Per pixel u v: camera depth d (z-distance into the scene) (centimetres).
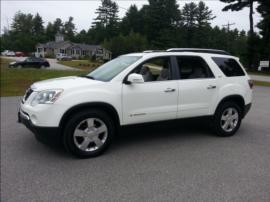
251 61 4416
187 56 602
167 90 561
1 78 2045
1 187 405
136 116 541
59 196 380
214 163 486
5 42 10519
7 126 741
